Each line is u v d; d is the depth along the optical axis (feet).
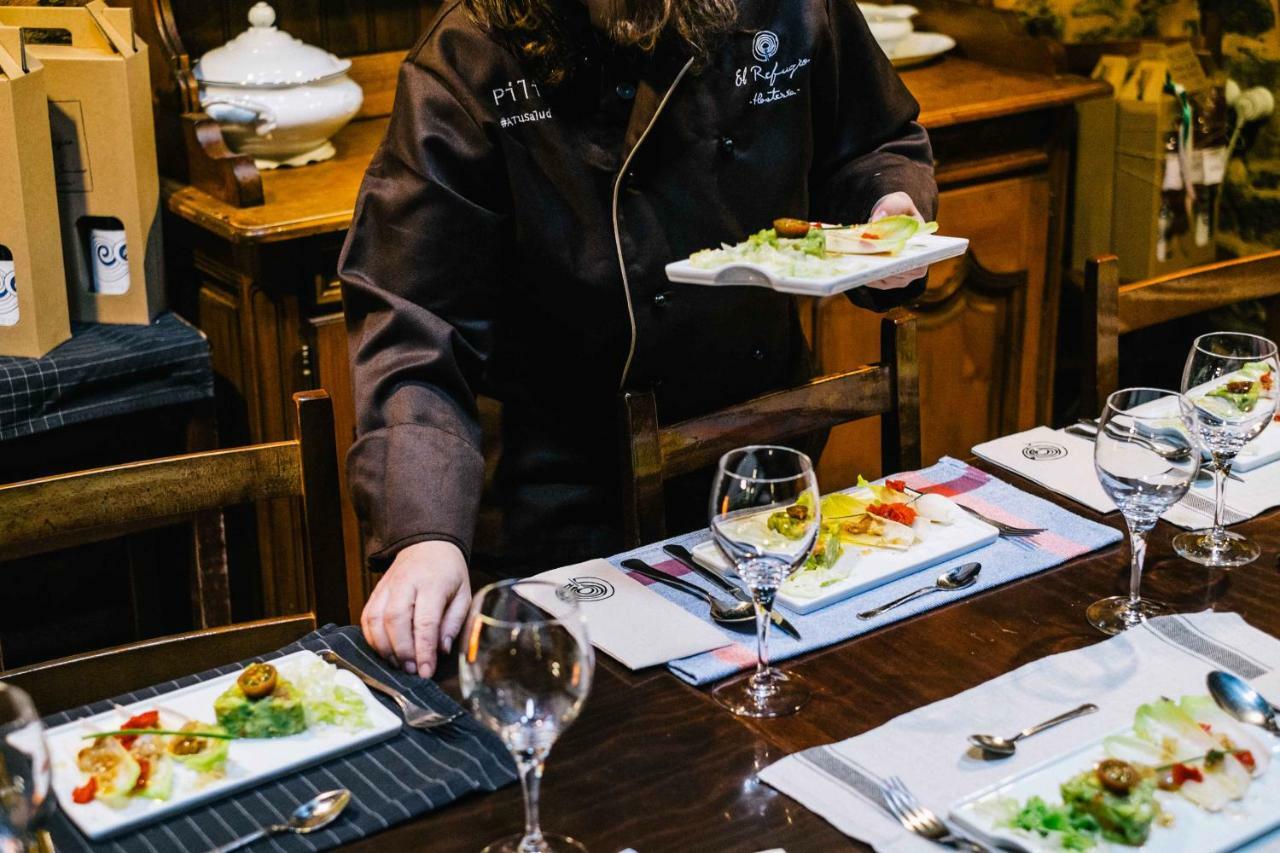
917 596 4.40
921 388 9.89
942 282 9.63
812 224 4.83
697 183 5.23
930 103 9.19
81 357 6.98
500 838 3.32
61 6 7.72
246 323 7.50
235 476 4.67
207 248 7.69
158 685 3.95
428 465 4.48
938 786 3.45
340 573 4.79
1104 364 6.11
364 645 4.15
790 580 4.41
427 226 4.86
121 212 7.22
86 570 8.13
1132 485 4.12
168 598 8.19
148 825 3.33
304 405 4.66
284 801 3.43
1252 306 10.54
